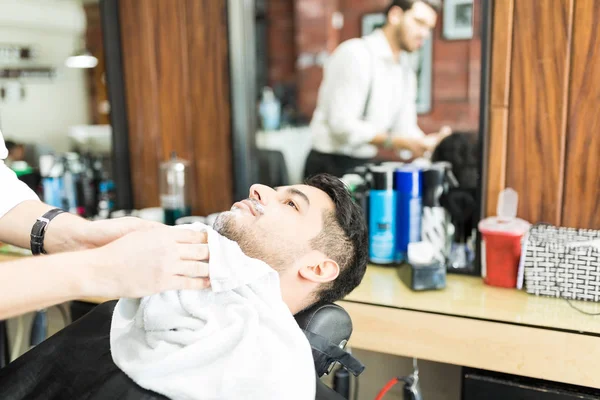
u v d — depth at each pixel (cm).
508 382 129
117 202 219
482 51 154
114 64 209
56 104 230
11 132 237
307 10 355
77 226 111
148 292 88
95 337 107
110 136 220
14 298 83
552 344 123
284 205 110
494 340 129
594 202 148
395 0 217
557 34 145
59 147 233
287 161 250
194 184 207
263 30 372
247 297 96
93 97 225
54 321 222
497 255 151
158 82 205
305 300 109
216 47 193
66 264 86
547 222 155
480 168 159
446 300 143
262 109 323
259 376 86
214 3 190
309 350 91
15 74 231
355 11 331
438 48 240
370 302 143
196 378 88
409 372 179
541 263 144
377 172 171
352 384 189
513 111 154
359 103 228
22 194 122
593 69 143
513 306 138
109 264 86
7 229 117
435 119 242
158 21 200
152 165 213
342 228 110
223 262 93
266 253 105
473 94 237
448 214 167
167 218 201
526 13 148
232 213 109
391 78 225
